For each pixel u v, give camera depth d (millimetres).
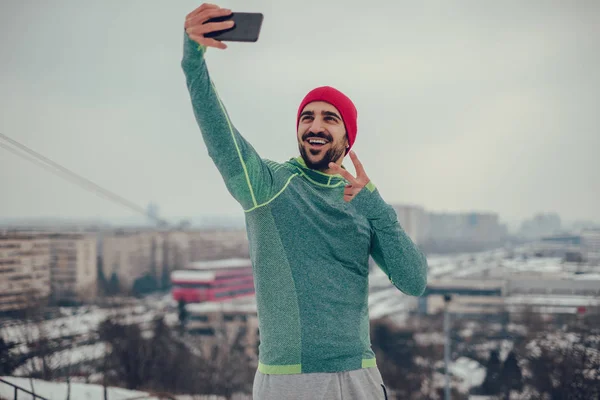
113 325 36812
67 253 75688
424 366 43344
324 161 2064
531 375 31953
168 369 31984
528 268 88812
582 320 42156
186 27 1742
